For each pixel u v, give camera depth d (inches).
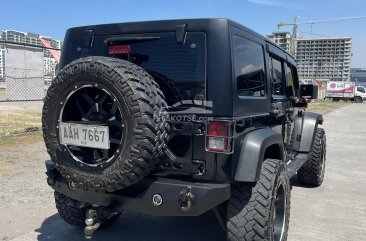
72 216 162.2
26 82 913.5
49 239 162.7
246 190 130.8
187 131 122.7
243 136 129.7
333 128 703.1
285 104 195.0
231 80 122.8
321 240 170.4
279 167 139.6
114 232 172.2
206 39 125.5
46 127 127.5
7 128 447.5
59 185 138.1
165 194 119.0
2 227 174.4
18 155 320.2
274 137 141.3
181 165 123.6
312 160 250.4
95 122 120.6
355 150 441.1
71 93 122.2
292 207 216.4
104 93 120.7
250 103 137.4
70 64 121.3
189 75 126.7
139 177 115.6
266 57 161.3
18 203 206.4
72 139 124.0
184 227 179.9
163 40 132.0
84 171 120.4
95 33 144.9
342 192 251.3
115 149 119.7
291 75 218.4
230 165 121.0
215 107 122.3
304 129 231.3
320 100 2230.6
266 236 129.4
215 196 118.6
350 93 2215.8
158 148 116.3
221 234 172.2
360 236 176.2
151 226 180.5
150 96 114.1
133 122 111.3
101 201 129.4
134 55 136.4
